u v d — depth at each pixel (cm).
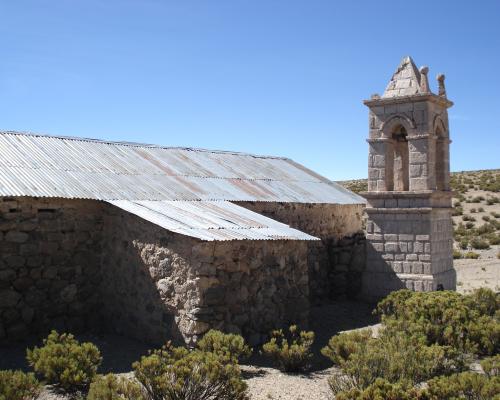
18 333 987
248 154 1909
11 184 1020
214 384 669
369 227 1475
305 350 877
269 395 744
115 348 966
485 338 992
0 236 976
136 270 1026
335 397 666
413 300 1091
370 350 759
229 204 1281
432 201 1402
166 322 949
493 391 612
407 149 1559
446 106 1501
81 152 1361
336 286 1538
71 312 1068
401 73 1485
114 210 1093
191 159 1623
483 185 5281
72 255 1077
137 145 1585
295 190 1627
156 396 654
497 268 2145
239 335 880
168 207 1124
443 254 1459
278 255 1059
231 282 950
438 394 633
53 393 720
